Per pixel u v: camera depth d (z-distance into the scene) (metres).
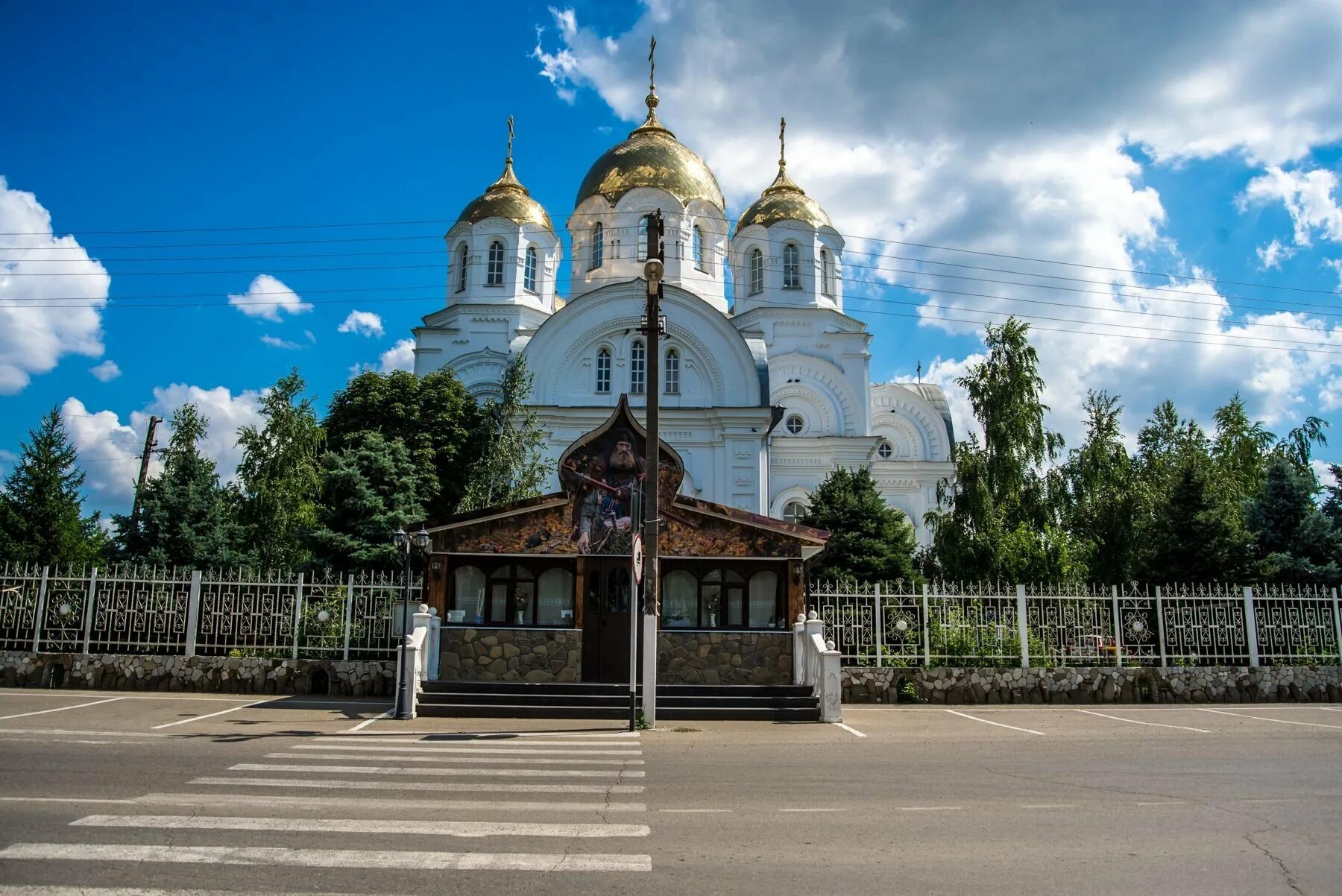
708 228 43.50
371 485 27.48
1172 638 21.61
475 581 20.16
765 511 36.44
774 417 37.53
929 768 11.71
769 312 44.12
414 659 16.98
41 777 9.93
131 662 20.42
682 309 38.19
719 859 7.14
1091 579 30.97
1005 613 21.70
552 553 19.77
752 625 20.23
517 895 6.23
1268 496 28.80
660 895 6.27
